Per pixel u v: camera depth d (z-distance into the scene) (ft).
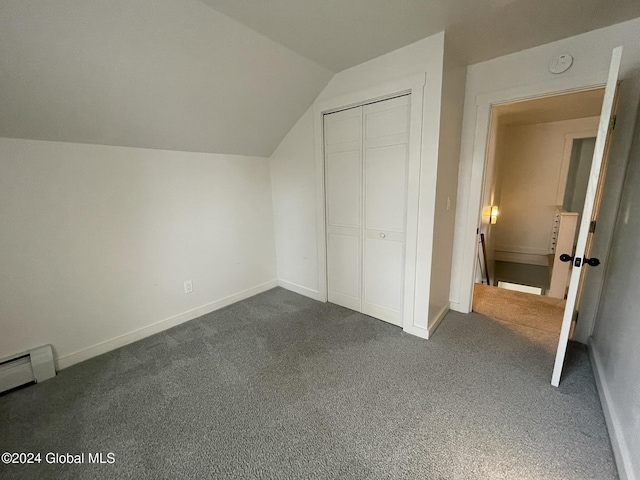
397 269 8.00
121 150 7.21
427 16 5.52
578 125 14.70
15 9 4.06
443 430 4.71
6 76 4.75
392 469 4.09
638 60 5.83
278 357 6.90
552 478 3.90
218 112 7.62
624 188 6.13
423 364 6.45
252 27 5.87
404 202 7.49
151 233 8.00
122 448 4.56
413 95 6.69
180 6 4.98
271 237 11.37
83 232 6.84
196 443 4.61
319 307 9.75
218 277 9.77
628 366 4.36
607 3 5.16
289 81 7.70
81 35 4.69
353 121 8.13
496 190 15.96
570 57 6.40
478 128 7.93
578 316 7.30
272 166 10.82
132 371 6.54
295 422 4.97
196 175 8.78
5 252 5.90
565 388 5.60
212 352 7.22
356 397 5.51
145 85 6.00
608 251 6.64
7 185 5.80
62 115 5.80
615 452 4.13
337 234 9.32
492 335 7.64
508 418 4.91
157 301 8.33
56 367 6.66
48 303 6.49
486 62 7.56
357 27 5.90
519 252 17.56
